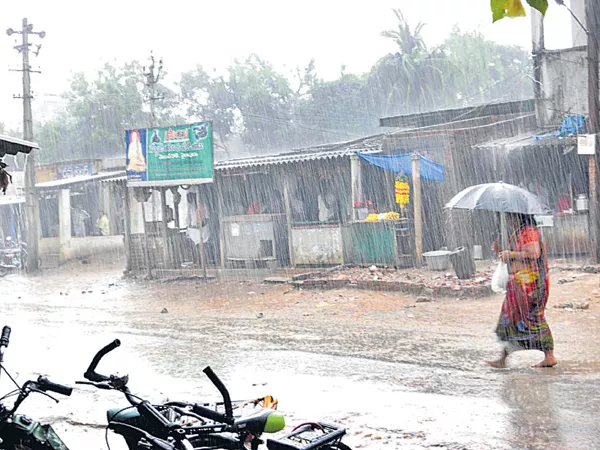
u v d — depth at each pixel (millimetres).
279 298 14867
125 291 18219
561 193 19141
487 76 43656
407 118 23625
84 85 47062
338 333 10602
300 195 20516
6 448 3650
